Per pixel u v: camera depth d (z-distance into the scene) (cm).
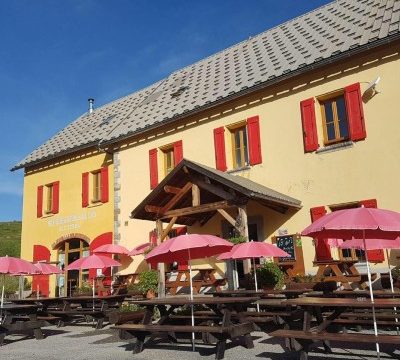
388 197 1133
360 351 641
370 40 1170
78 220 1931
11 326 917
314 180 1270
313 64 1259
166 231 1252
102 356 714
